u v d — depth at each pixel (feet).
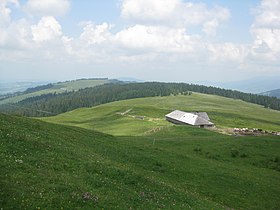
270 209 146.30
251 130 494.18
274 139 284.82
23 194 82.58
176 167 178.91
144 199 107.24
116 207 92.53
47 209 79.77
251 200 152.76
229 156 238.07
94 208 87.76
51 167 109.60
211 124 531.09
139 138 279.90
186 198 124.36
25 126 169.99
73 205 85.81
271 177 196.34
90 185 103.86
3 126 142.20
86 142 183.62
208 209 119.03
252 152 247.09
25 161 107.24
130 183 119.24
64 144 151.94
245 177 184.44
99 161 135.03
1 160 100.37
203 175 174.60
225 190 159.43
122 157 174.09
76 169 115.44
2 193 79.66
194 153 239.30
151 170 165.27
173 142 268.21
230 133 464.24
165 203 110.52
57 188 91.81
